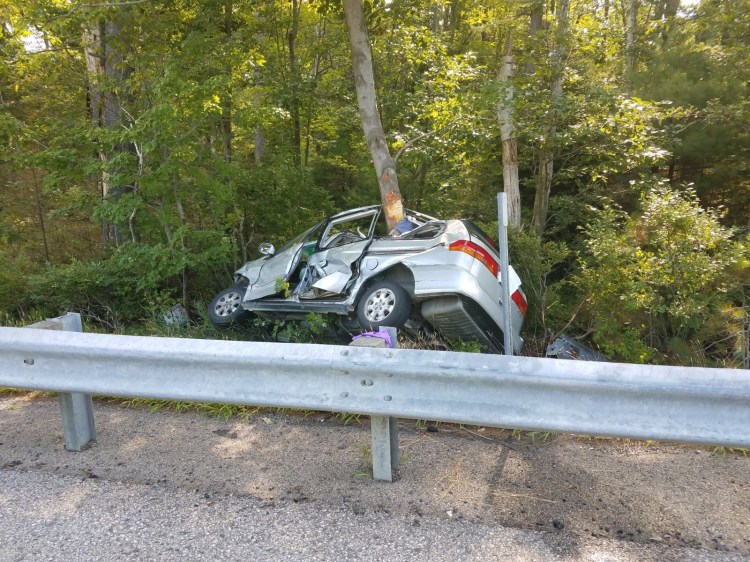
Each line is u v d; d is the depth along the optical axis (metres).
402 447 3.57
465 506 2.83
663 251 6.41
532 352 6.72
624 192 11.11
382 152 9.04
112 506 2.89
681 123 11.34
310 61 13.65
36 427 3.98
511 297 6.40
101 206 7.59
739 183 11.79
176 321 7.26
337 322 6.59
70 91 11.11
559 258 8.10
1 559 2.46
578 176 11.47
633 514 2.75
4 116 7.99
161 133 7.16
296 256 6.80
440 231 6.38
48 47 10.26
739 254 6.05
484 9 13.52
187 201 8.34
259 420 4.08
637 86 12.31
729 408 2.54
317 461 3.38
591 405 2.69
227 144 10.25
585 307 7.31
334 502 2.89
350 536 2.59
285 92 11.62
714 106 10.78
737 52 11.96
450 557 2.42
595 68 11.96
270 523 2.71
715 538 2.54
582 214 11.48
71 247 11.45
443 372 2.80
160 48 9.27
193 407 4.30
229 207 9.41
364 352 2.95
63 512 2.83
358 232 7.37
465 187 13.18
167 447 3.62
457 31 15.75
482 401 2.82
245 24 11.21
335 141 13.14
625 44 14.98
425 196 12.81
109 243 9.88
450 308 5.81
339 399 3.00
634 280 6.50
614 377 2.62
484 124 10.55
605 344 6.34
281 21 12.21
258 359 3.05
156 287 7.78
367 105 9.05
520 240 7.94
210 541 2.57
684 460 3.35
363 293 6.40
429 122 12.21
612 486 3.03
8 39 9.66
